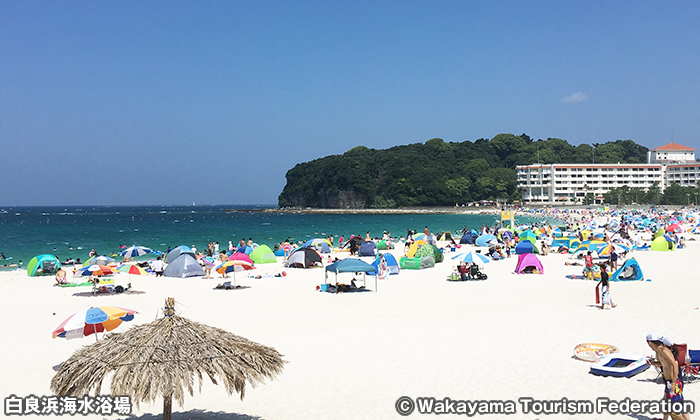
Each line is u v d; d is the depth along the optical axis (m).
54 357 14.30
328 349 14.24
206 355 8.40
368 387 11.23
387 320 17.89
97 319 12.71
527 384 11.07
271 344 14.92
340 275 30.39
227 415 10.02
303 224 119.44
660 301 19.64
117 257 43.69
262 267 35.06
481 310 19.22
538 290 23.39
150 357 8.19
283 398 10.80
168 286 27.08
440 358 13.09
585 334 14.98
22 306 21.84
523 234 47.50
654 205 155.12
